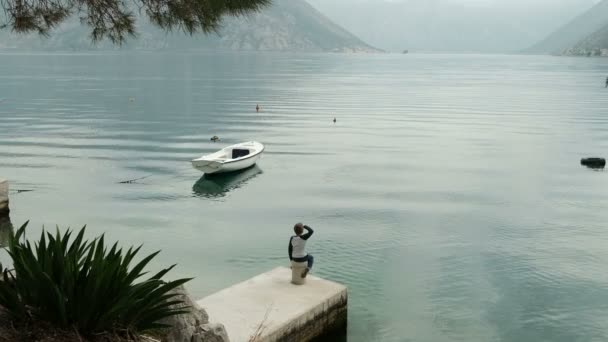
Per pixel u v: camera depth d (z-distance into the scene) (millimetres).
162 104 88750
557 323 17875
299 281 15211
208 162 39281
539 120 73375
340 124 68812
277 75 181250
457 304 19031
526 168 43531
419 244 25484
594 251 24672
